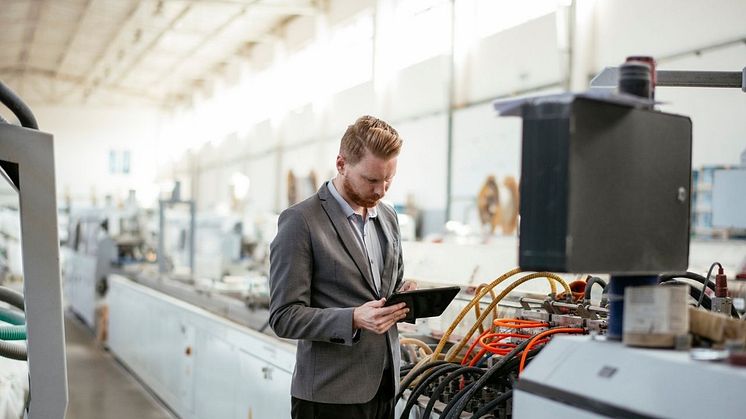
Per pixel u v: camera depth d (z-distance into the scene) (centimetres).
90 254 887
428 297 174
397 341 193
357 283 183
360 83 1003
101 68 1669
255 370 317
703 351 116
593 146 121
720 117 533
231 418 351
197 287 518
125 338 648
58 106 1842
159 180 1930
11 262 414
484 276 272
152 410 506
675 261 138
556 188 118
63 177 1848
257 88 1418
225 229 875
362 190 179
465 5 809
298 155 1222
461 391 192
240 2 1093
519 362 184
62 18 1285
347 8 1028
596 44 648
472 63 803
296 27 1221
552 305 206
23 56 1611
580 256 118
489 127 775
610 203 123
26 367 229
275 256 181
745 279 277
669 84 196
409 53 907
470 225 808
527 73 723
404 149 923
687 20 560
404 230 743
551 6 692
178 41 1405
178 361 461
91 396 545
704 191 543
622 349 120
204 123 1758
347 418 182
